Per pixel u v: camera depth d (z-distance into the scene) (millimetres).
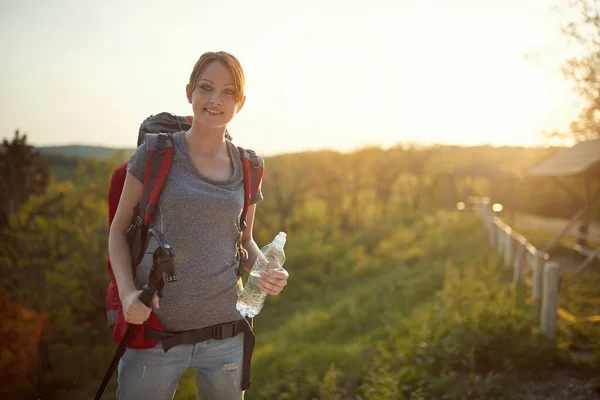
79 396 12312
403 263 17750
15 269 16875
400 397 4988
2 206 19812
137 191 2072
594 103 15227
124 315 1911
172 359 2096
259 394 6391
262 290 2125
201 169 2129
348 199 39281
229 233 2170
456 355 5574
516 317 6227
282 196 36500
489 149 46969
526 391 4918
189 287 2082
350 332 10539
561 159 15453
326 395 5480
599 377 5086
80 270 17922
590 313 7434
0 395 13492
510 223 23391
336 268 22000
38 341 15367
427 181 41438
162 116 2369
